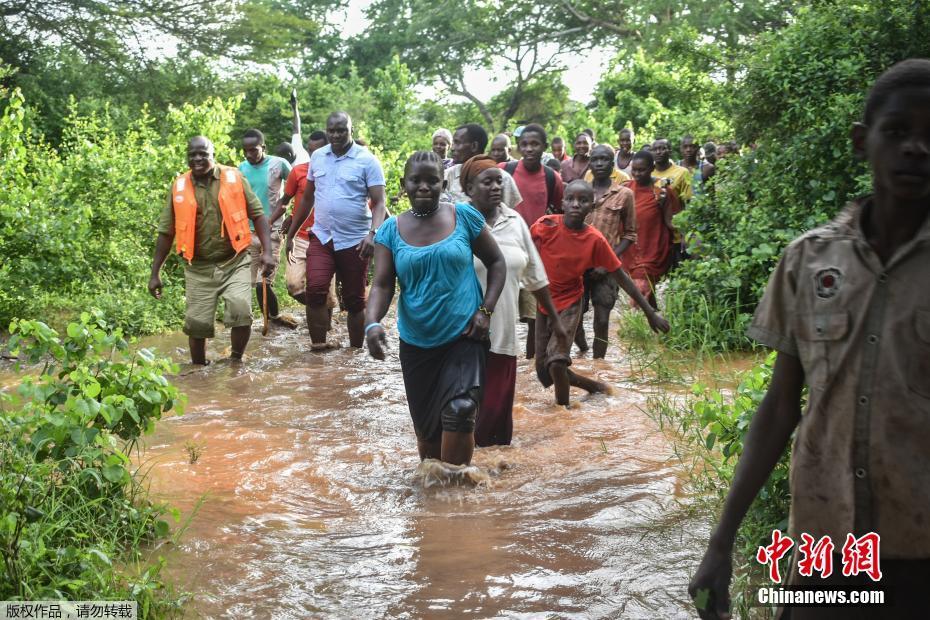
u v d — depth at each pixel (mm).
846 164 9117
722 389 7621
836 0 9367
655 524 4770
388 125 25859
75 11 24547
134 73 25750
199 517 4906
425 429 5645
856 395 2383
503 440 6254
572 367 8789
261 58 27250
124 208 11289
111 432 4770
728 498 2646
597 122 26906
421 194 5324
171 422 6848
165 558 4195
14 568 3633
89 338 4766
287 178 11219
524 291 9180
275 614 3836
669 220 11500
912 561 2369
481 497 5246
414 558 4410
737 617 3746
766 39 9922
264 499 5246
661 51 14859
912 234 2373
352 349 9922
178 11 25797
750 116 9836
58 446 4426
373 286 5441
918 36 9039
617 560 4340
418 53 44438
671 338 9109
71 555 3842
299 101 26219
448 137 13484
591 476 5555
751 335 2596
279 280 13688
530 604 3908
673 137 18266
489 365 6164
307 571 4258
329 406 7441
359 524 4895
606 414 6969
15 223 9383
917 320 2330
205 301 8828
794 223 9195
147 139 14867
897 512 2361
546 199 9422
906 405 2340
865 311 2381
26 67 23359
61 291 10070
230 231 8734
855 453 2387
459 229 5434
